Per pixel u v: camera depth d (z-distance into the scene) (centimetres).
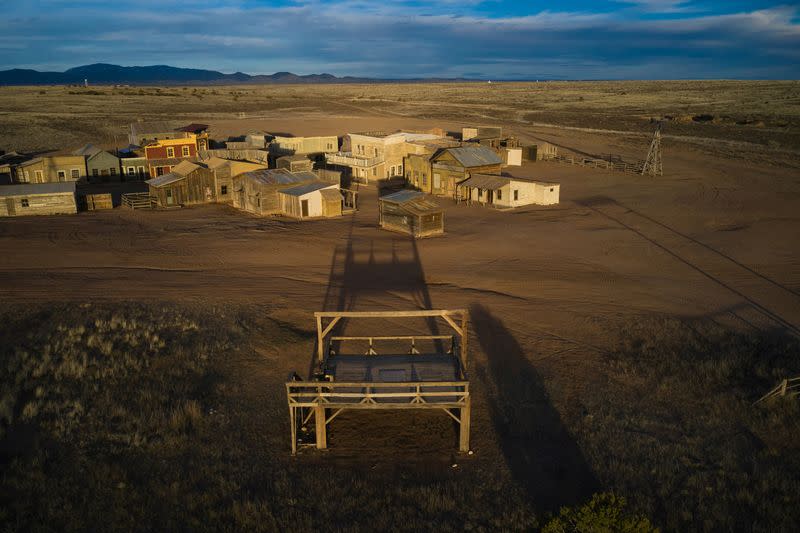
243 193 5316
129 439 1742
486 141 8056
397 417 1961
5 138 9644
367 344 2478
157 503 1485
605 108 15512
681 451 1709
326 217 5050
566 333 2619
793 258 3788
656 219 4888
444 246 4094
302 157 6838
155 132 8338
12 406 1894
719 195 5825
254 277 3400
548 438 1809
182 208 5425
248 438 1803
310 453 1741
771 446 1738
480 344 2497
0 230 4469
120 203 5622
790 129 10350
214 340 2489
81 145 9569
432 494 1520
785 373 2141
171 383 2103
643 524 1309
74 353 2297
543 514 1444
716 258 3797
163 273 3462
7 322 2647
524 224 4747
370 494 1545
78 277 3356
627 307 2942
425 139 7594
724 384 2123
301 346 2464
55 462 1631
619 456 1705
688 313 2870
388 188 6562
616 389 2103
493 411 1972
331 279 3381
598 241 4219
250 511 1455
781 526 1388
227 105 17250
